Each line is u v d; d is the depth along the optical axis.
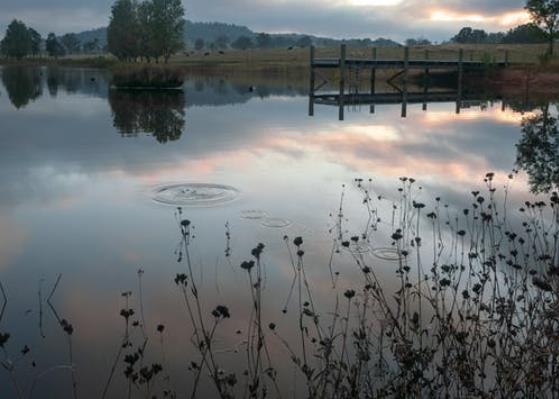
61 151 16.02
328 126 21.61
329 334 5.54
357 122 22.81
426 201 10.58
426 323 5.54
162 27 75.44
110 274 7.31
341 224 9.19
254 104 30.83
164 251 8.09
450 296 6.20
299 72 68.19
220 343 5.50
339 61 34.41
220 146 16.95
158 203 10.57
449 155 15.42
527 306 5.61
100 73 77.94
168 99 34.09
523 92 37.69
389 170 13.45
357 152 15.88
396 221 9.30
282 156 15.26
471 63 40.62
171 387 4.79
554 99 32.72
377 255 7.75
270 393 4.62
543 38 44.41
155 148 16.58
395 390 4.16
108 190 11.55
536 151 15.93
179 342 5.55
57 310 6.31
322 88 44.09
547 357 4.19
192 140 18.17
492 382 4.52
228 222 9.37
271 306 6.29
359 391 4.29
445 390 4.21
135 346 5.49
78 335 5.73
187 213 9.91
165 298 6.57
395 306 6.06
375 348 5.18
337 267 7.37
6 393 4.74
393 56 60.69
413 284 6.66
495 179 12.44
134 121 23.19
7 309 6.34
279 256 7.81
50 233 8.94
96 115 25.36
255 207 10.25
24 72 80.69
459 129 20.55
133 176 12.77
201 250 8.10
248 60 85.50
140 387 4.81
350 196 11.02
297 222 9.34
